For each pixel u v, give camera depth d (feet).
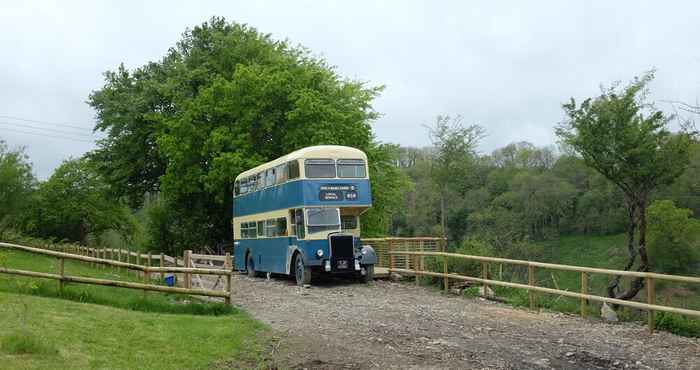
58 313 35.06
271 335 37.14
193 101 116.57
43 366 24.64
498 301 54.03
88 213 191.31
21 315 32.73
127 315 37.88
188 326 36.78
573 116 66.18
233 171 102.32
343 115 109.29
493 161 222.69
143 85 130.82
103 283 42.73
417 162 177.17
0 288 40.70
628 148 63.05
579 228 172.24
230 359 30.81
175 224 145.69
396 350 33.86
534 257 129.49
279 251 74.95
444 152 124.77
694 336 38.37
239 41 125.80
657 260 91.66
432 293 61.21
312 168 69.87
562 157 181.47
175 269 45.47
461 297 57.52
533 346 35.06
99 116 136.05
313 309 49.42
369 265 70.64
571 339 37.04
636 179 64.49
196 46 132.67
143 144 130.62
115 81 136.05
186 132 112.06
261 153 107.55
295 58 129.18
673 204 88.84
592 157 65.92
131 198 142.31
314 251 68.33
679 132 62.34
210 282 70.28
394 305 51.72
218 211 129.49
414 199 176.04
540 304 50.49
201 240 135.74
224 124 112.37
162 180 115.44
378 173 123.34
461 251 70.03
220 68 125.70
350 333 38.65
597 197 166.50
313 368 29.68
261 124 108.47
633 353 33.47
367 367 29.96
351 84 124.16
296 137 103.96
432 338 37.14
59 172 190.80
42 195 184.03
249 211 87.45
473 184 183.73
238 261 92.02
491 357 32.37
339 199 70.28
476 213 160.97
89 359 26.89
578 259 155.53
